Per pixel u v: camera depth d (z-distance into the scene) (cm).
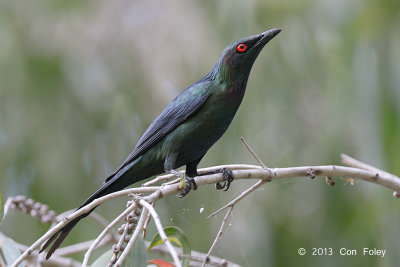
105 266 578
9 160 1208
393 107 1028
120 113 1254
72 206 1195
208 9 1244
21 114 1227
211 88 802
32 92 1236
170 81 1275
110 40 1321
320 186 1191
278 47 1184
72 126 1240
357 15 1091
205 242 1173
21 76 1234
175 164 823
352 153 1153
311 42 1170
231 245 1177
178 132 793
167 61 1291
